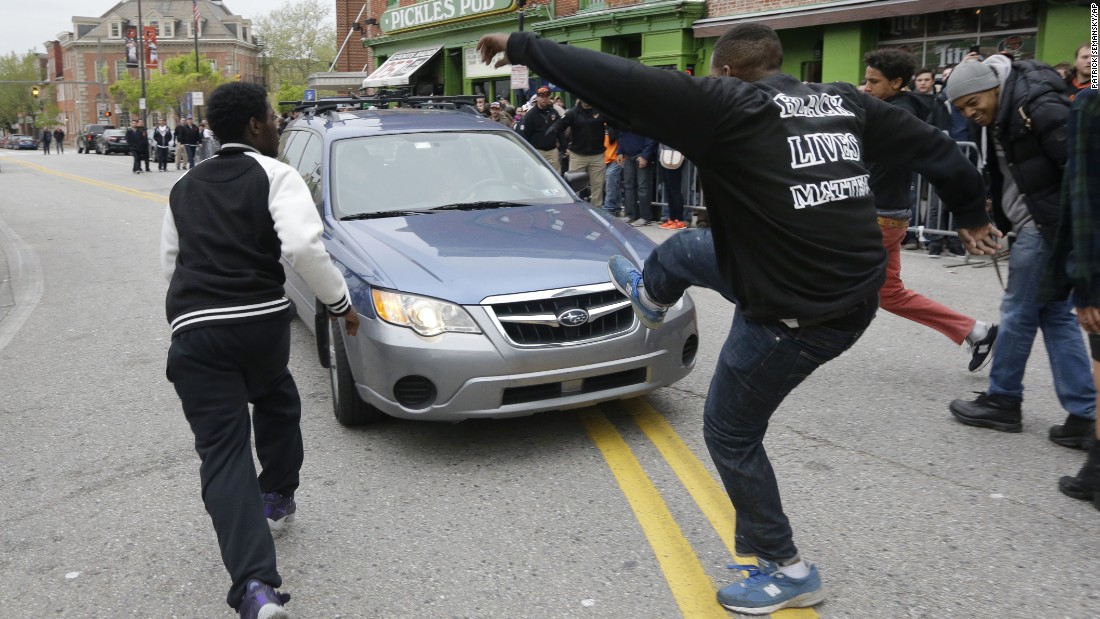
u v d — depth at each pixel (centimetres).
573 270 453
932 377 561
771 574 311
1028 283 441
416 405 437
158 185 2395
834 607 313
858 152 280
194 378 303
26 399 579
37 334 753
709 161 263
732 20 1625
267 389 341
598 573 341
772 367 282
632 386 456
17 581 350
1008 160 418
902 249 1016
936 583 327
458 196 574
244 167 316
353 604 326
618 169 1346
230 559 291
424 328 430
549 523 383
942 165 302
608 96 257
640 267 461
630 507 395
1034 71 409
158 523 396
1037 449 445
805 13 1484
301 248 301
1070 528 365
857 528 369
